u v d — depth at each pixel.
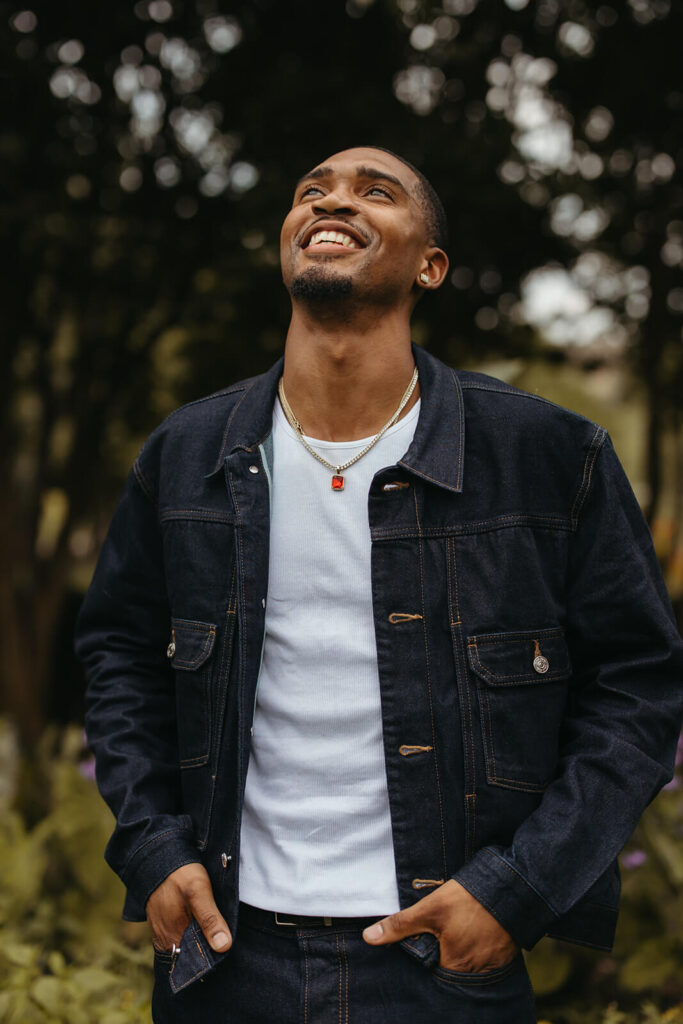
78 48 4.91
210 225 5.25
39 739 5.98
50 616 6.25
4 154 4.76
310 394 1.55
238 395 1.68
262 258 4.53
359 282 1.49
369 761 1.43
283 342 4.91
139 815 1.53
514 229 4.67
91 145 5.08
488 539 1.47
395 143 4.34
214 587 1.55
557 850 1.33
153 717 1.68
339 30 4.73
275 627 1.50
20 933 2.91
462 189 4.32
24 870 3.10
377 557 1.47
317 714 1.44
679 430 5.51
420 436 1.52
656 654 1.45
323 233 1.54
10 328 5.71
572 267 5.04
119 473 7.18
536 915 1.32
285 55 4.85
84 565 7.60
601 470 1.49
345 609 1.48
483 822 1.40
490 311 5.00
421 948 1.34
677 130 4.74
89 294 5.64
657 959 2.61
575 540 1.50
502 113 4.52
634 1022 2.55
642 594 1.45
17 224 4.93
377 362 1.53
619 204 4.92
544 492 1.50
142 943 2.98
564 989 2.77
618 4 4.48
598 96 4.73
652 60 4.54
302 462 1.55
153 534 1.72
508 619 1.45
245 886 1.44
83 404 6.10
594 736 1.41
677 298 5.16
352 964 1.37
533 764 1.42
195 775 1.53
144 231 5.28
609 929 1.46
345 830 1.41
